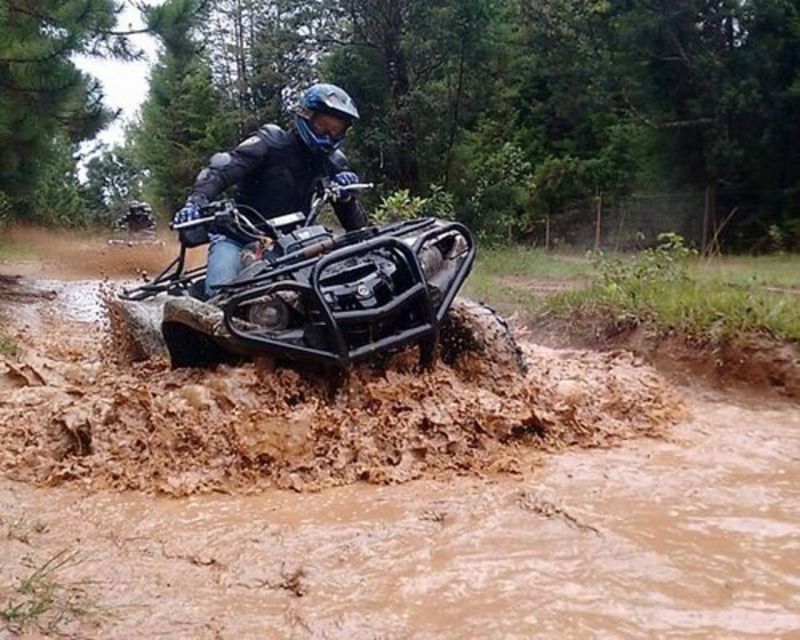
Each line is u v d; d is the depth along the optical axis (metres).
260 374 4.68
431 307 5.02
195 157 40.84
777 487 3.99
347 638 2.57
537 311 8.82
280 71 29.20
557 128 32.28
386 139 25.20
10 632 2.55
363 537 3.40
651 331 6.96
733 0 22.38
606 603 2.77
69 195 38.47
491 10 24.95
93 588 2.93
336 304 4.86
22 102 14.75
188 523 3.62
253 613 2.75
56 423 4.49
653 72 24.39
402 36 25.28
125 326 6.12
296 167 6.02
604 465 4.33
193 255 18.89
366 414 4.63
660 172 25.22
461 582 2.96
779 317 6.44
